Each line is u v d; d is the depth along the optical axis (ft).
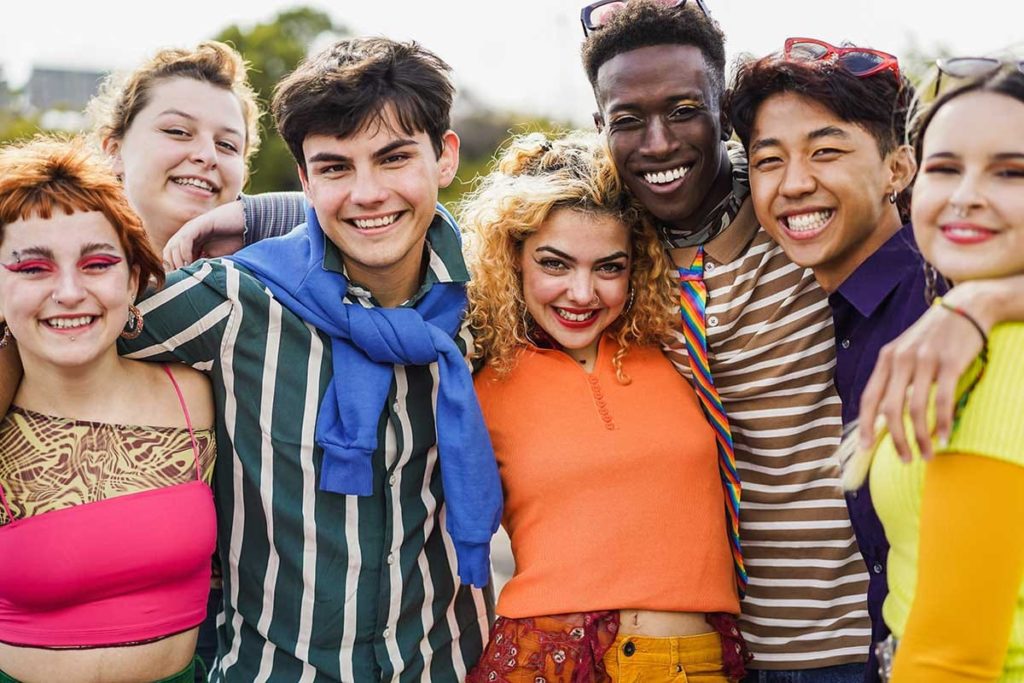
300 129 8.00
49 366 7.55
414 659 8.49
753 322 8.86
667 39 8.45
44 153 7.46
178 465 7.89
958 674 5.16
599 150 9.06
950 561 5.12
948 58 5.57
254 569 8.43
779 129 7.85
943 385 4.99
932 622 5.19
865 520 7.69
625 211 8.78
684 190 8.64
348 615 8.27
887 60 7.75
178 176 11.32
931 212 5.50
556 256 8.57
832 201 7.87
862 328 8.17
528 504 8.48
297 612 8.29
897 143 7.91
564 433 8.49
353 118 7.79
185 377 8.14
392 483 8.38
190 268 8.19
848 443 6.29
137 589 7.61
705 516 8.46
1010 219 5.24
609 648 8.03
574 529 8.23
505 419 8.75
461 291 8.78
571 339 8.82
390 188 7.99
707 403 8.94
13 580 7.38
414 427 8.47
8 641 7.52
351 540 8.27
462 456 8.18
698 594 8.24
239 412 8.25
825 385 8.79
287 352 8.23
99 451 7.64
